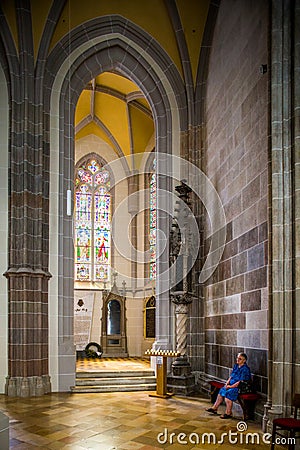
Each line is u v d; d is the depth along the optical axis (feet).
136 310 66.33
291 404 24.21
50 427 26.50
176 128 46.65
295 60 25.71
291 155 25.61
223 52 38.99
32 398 36.35
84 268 68.08
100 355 62.69
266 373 27.32
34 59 42.42
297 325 24.32
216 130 40.32
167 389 39.06
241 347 31.91
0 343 39.19
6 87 42.42
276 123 26.04
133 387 40.11
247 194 31.60
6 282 40.11
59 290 41.42
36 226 40.63
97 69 46.93
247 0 32.89
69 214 36.94
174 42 46.32
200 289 42.86
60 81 44.27
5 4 41.42
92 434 24.93
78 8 44.34
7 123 42.01
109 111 68.18
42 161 41.68
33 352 38.86
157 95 47.44
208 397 36.58
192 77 45.96
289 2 26.23
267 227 27.61
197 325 42.45
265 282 27.84
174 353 36.32
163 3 45.27
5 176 41.47
